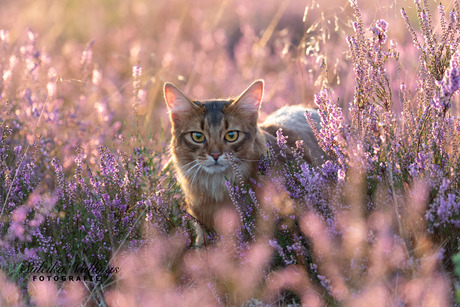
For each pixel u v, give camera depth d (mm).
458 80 5934
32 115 9758
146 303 6301
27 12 18156
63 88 11789
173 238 7621
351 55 7379
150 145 9945
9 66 11055
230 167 7969
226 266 7043
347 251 6070
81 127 10461
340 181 6492
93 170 9375
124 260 7102
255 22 18656
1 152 8094
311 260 6738
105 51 17125
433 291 5484
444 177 6129
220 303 6578
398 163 6602
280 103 13688
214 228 8117
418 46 7062
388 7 8820
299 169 7441
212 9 20031
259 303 6625
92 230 7367
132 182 7797
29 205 7516
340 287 5957
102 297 6695
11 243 7152
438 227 6219
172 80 14891
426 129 6824
